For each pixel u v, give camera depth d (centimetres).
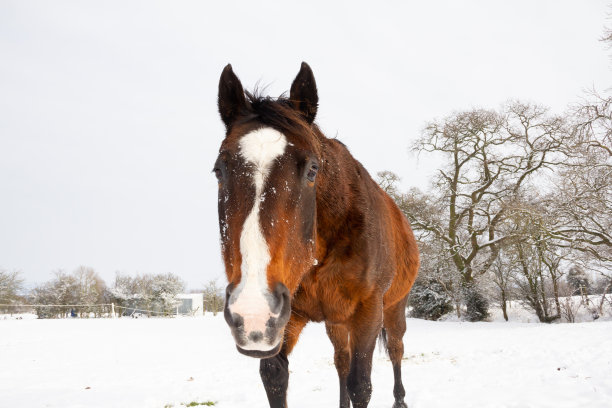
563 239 2159
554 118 2353
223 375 787
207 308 4519
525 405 440
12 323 2095
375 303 319
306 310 319
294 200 219
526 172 2475
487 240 2695
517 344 995
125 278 4238
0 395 619
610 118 1877
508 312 2648
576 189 2014
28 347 1211
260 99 268
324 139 313
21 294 3738
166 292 4056
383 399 541
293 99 271
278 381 295
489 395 502
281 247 204
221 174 233
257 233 200
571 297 2345
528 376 599
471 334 1426
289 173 219
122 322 2270
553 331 1211
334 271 304
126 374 803
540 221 2142
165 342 1373
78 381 732
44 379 751
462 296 2534
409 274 482
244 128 235
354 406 310
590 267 2161
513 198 2362
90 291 4059
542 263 2309
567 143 2283
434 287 2709
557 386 512
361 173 359
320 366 886
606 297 2316
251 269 193
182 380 739
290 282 223
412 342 1292
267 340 185
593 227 2083
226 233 221
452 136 2600
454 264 2641
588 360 661
